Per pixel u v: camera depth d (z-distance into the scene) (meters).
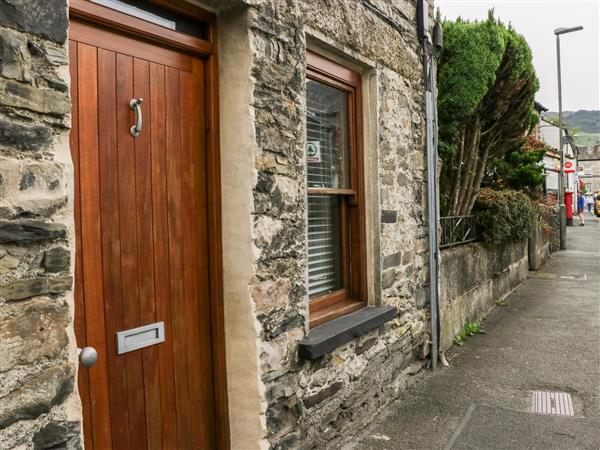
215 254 2.63
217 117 2.63
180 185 2.48
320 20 3.15
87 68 2.08
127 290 2.23
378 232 3.92
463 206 7.05
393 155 4.14
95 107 2.11
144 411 2.31
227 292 2.64
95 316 2.11
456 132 6.57
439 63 6.48
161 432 2.40
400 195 4.27
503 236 7.44
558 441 3.41
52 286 1.61
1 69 1.49
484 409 3.93
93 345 2.10
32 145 1.57
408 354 4.40
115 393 2.19
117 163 2.19
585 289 9.00
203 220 2.61
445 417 3.80
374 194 3.92
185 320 2.51
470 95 6.38
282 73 2.77
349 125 3.88
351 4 3.50
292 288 2.87
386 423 3.72
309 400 3.05
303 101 2.95
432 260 4.78
